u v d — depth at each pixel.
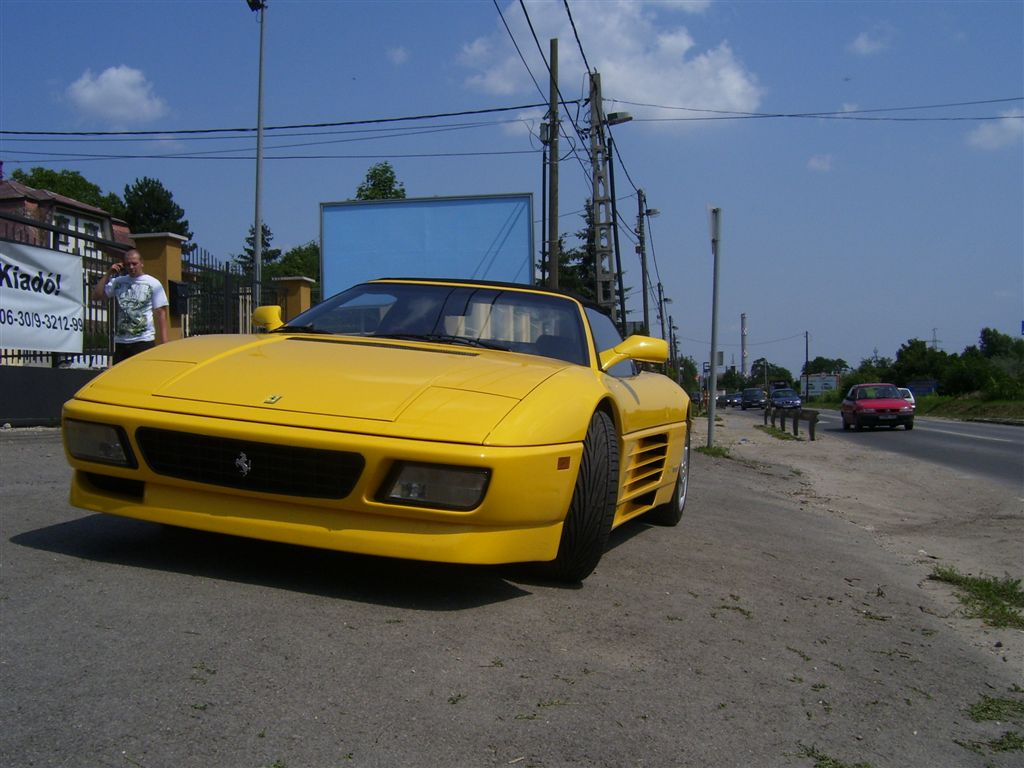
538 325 4.33
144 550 3.56
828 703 2.73
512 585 3.54
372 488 2.94
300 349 3.69
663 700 2.56
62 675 2.31
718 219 14.66
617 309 21.84
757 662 3.00
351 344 3.84
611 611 3.34
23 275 8.27
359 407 3.08
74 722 2.06
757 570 4.52
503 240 18.09
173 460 3.13
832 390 95.06
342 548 3.00
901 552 6.03
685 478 5.89
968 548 6.41
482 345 4.09
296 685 2.36
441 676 2.51
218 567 3.37
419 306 4.38
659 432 4.90
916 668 3.22
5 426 8.02
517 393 3.26
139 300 7.42
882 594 4.36
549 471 3.10
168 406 3.18
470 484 2.93
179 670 2.39
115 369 3.56
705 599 3.73
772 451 16.70
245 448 3.02
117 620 2.73
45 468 5.69
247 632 2.70
